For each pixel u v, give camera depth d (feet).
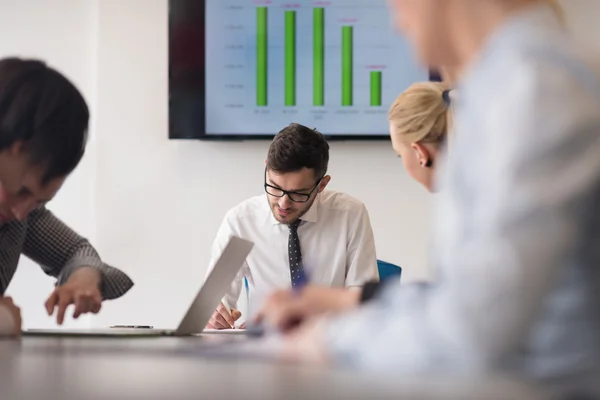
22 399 1.78
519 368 2.28
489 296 2.20
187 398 1.73
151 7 13.07
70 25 13.46
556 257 2.21
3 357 3.06
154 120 13.03
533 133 2.27
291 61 12.83
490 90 2.44
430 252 2.76
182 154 13.00
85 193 13.12
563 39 2.46
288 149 9.44
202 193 12.96
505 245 2.21
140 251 12.93
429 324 2.34
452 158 2.52
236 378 2.17
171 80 12.86
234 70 12.86
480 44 2.68
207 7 12.87
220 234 10.52
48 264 6.71
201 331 5.92
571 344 2.43
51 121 4.62
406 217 12.81
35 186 4.74
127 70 13.05
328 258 10.28
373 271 10.28
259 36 12.85
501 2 2.64
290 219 9.79
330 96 12.82
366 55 12.77
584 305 2.43
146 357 3.01
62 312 5.75
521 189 2.23
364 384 2.00
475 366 2.24
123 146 13.00
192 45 12.87
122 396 1.78
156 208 12.96
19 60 4.73
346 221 10.37
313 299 4.25
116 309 12.91
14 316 5.00
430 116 7.86
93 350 3.52
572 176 2.24
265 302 4.12
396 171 12.85
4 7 13.47
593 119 2.28
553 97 2.30
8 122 4.54
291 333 3.50
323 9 12.78
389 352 2.41
